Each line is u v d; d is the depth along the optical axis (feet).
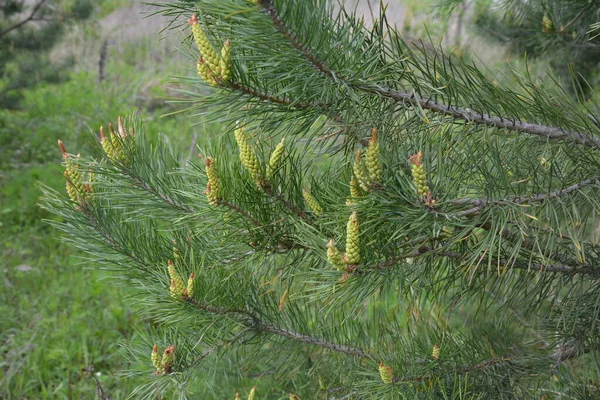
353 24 3.09
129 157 3.63
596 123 3.34
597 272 3.57
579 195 3.28
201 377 4.17
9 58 13.56
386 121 3.26
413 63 3.17
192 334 3.83
